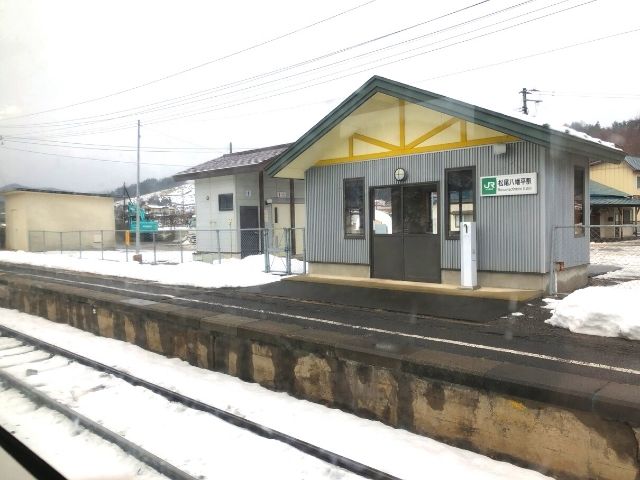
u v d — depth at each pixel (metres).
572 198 10.08
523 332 6.48
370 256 11.36
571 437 3.77
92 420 5.05
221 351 6.70
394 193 11.01
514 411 4.07
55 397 5.82
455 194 10.05
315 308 8.70
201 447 4.52
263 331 6.07
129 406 5.56
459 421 4.41
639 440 3.45
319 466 4.10
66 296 10.12
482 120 8.98
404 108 10.48
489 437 4.23
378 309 8.35
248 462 4.21
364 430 4.79
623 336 6.04
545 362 5.08
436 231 10.37
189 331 7.15
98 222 25.14
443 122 10.09
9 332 9.27
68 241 24.92
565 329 6.59
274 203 19.53
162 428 4.95
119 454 4.32
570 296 6.89
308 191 12.61
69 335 9.21
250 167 17.69
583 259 10.53
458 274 10.01
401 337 6.34
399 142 10.78
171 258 19.11
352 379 5.23
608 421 3.59
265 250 14.09
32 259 21.44
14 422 5.09
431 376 4.58
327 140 11.52
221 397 5.76
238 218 18.45
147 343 7.97
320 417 5.14
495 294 8.93
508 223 9.33
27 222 24.88
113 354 7.75
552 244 9.16
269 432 4.66
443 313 7.76
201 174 19.50
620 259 12.20
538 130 8.42
